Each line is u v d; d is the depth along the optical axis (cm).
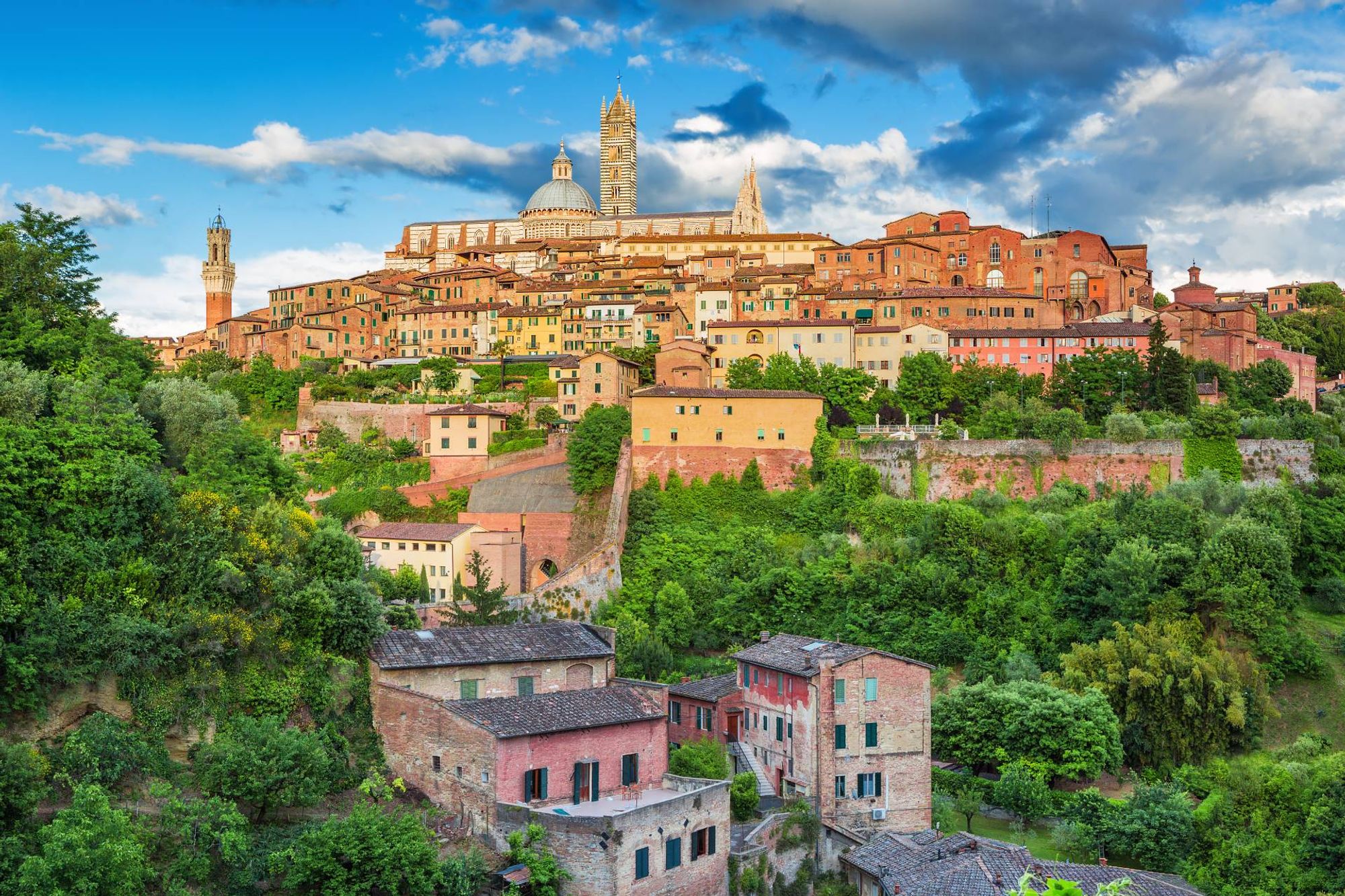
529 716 8456
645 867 7931
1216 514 15738
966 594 14500
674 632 14588
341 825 7625
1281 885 9344
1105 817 10344
